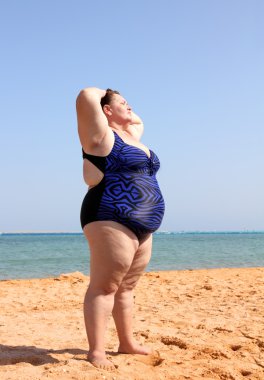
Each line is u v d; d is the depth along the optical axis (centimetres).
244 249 4656
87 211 355
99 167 354
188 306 781
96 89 378
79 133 367
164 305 797
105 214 348
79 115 363
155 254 3569
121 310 402
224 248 4944
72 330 571
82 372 335
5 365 374
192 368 386
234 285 1128
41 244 7275
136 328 566
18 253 3916
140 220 352
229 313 696
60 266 2370
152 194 363
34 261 2775
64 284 1188
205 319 638
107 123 367
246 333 532
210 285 1123
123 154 358
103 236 346
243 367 399
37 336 529
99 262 350
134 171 361
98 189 353
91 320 357
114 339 506
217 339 499
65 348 462
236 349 472
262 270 1641
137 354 414
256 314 687
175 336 512
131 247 353
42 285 1166
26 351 441
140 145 384
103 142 356
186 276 1402
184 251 4150
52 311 743
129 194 352
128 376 345
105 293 357
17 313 720
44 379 323
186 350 452
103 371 343
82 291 1041
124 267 351
